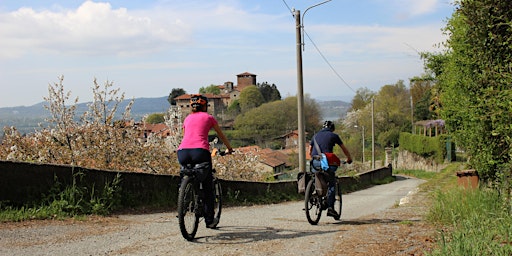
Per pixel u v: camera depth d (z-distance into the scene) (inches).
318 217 344.8
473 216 277.7
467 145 422.0
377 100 3294.8
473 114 346.9
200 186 270.7
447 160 1881.2
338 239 267.6
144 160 652.1
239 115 4030.5
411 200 525.7
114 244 248.2
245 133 3727.9
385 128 3083.2
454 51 411.2
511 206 274.5
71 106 607.2
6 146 558.9
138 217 355.9
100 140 600.4
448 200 338.3
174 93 5541.3
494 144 326.3
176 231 290.5
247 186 598.2
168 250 236.4
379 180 1557.6
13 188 311.1
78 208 337.7
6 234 259.9
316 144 355.3
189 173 261.4
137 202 403.9
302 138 854.5
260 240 265.0
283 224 339.0
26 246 237.1
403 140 2369.6
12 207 308.5
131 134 636.1
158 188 434.6
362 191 1072.2
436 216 324.2
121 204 386.0
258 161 879.7
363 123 3149.6
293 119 3858.3
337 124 3998.5
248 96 4909.0
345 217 417.7
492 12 298.8
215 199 295.0
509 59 292.5
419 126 2444.6
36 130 587.2
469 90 366.3
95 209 345.7
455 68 408.8
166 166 665.0
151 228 300.0
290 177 1295.5
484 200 315.6
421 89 3405.5
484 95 307.7
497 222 263.3
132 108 647.8
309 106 3996.1
